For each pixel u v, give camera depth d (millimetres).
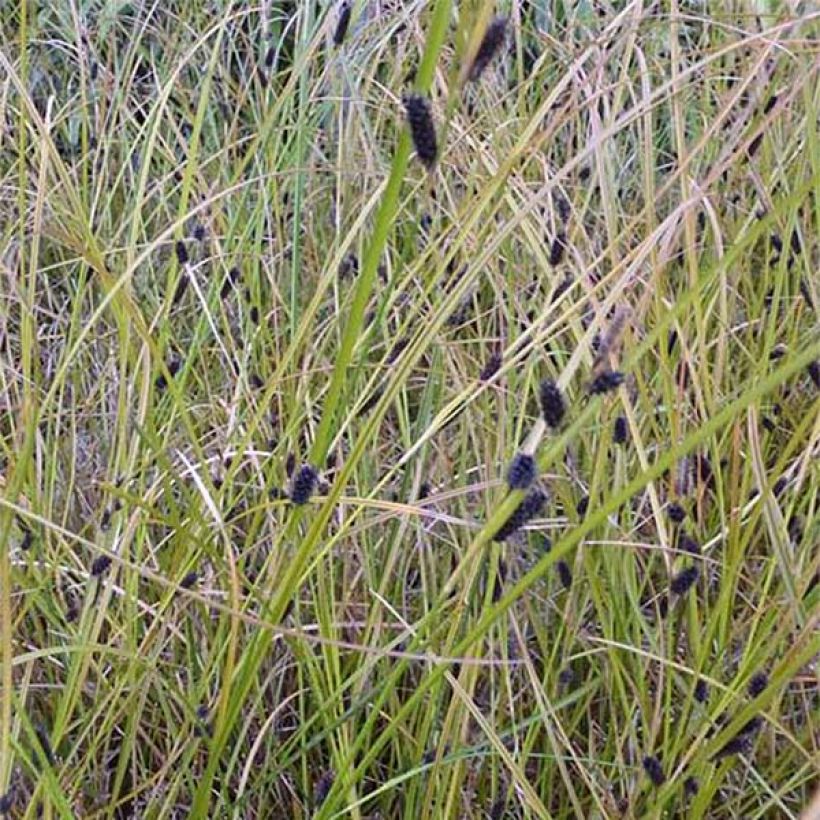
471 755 892
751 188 1134
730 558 913
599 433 962
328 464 1066
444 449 1084
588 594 969
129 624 926
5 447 956
